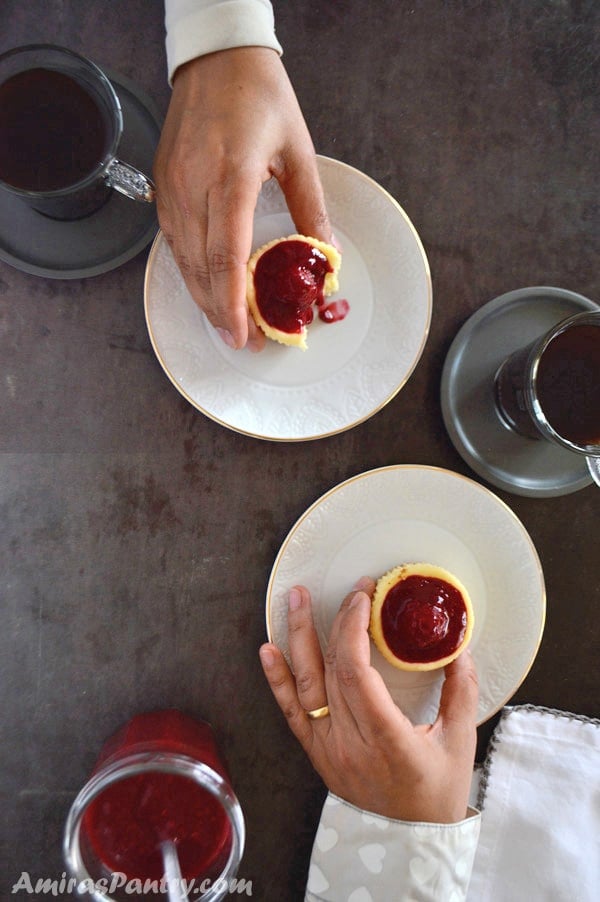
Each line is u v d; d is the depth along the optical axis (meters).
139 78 0.87
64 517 0.88
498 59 0.92
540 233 0.93
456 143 0.92
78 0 0.86
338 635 0.81
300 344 0.86
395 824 0.78
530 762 0.90
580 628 0.93
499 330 0.92
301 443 0.91
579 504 0.93
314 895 0.80
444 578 0.86
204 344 0.86
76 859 0.69
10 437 0.87
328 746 0.81
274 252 0.84
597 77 0.93
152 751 0.73
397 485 0.86
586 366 0.83
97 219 0.86
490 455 0.91
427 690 0.88
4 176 0.78
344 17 0.90
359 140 0.91
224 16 0.76
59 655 0.88
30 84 0.77
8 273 0.87
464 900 0.80
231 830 0.73
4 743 0.87
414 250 0.87
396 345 0.88
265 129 0.76
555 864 0.87
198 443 0.90
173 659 0.90
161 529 0.89
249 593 0.90
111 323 0.88
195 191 0.76
